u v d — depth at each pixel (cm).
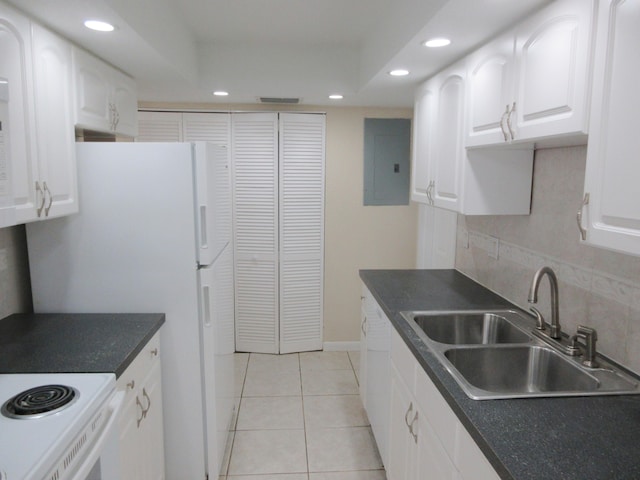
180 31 265
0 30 142
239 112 378
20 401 130
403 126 394
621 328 152
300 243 393
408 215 404
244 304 398
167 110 375
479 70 194
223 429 250
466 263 289
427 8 169
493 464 105
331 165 392
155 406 205
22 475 98
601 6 115
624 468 100
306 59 332
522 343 176
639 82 102
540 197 202
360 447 266
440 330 212
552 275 175
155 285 214
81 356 165
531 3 148
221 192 248
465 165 208
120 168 207
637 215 104
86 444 125
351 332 412
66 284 212
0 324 198
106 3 152
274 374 362
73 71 192
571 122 129
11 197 127
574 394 133
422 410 165
